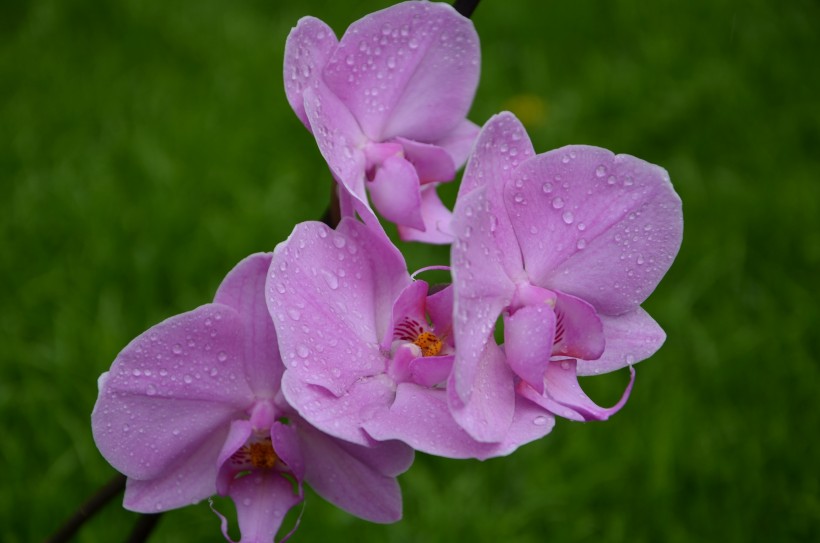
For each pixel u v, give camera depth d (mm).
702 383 1161
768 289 1276
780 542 1047
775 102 1562
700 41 1657
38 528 1039
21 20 1801
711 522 1052
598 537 1054
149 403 779
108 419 775
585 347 761
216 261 1276
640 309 782
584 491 1055
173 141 1416
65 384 1122
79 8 1740
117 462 782
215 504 1055
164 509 793
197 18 1721
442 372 757
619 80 1565
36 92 1560
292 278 755
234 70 1562
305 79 780
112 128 1479
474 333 740
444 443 750
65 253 1285
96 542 1036
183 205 1307
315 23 776
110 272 1246
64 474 1057
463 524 1041
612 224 766
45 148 1460
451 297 768
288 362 751
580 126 1501
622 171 761
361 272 774
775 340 1185
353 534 1043
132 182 1392
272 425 773
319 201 1376
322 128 781
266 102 1512
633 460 1073
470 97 815
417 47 800
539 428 750
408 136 819
